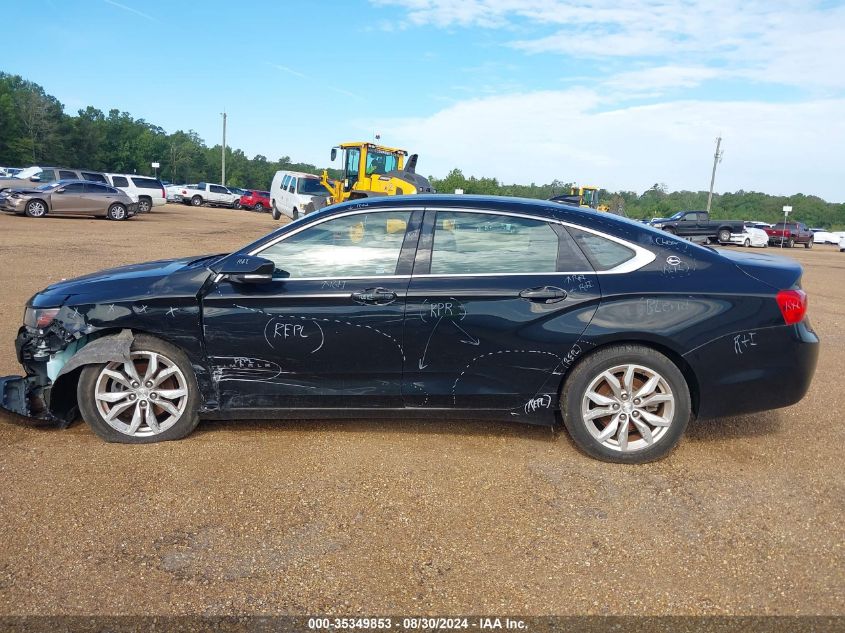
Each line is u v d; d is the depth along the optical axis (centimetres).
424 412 409
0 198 2325
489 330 391
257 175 15075
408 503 344
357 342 397
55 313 405
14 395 453
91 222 2262
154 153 12525
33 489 351
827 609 263
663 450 393
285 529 317
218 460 391
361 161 2169
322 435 432
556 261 399
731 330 383
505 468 388
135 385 411
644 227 417
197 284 404
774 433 454
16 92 10194
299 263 409
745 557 299
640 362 387
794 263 425
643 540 312
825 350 743
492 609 260
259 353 402
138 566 285
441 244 406
